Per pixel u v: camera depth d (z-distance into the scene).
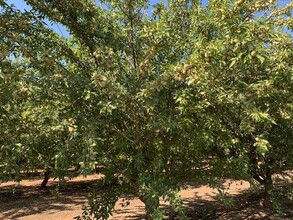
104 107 2.77
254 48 2.57
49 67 3.10
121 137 3.44
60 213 7.32
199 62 2.63
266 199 6.68
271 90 2.89
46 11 3.54
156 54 3.23
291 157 5.19
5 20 3.18
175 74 2.74
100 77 2.74
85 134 2.84
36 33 3.49
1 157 3.05
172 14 4.01
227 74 2.99
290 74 3.21
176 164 4.03
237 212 6.49
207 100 2.99
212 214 6.49
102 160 3.51
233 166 3.74
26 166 3.25
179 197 3.11
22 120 3.19
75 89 3.02
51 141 3.27
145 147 3.55
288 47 3.30
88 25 3.60
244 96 2.86
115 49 3.69
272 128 4.99
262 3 2.85
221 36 3.07
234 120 3.69
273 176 6.20
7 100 2.67
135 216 6.49
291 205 6.73
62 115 3.14
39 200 9.08
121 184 3.96
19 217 7.09
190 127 3.14
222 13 2.63
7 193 10.34
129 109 3.13
